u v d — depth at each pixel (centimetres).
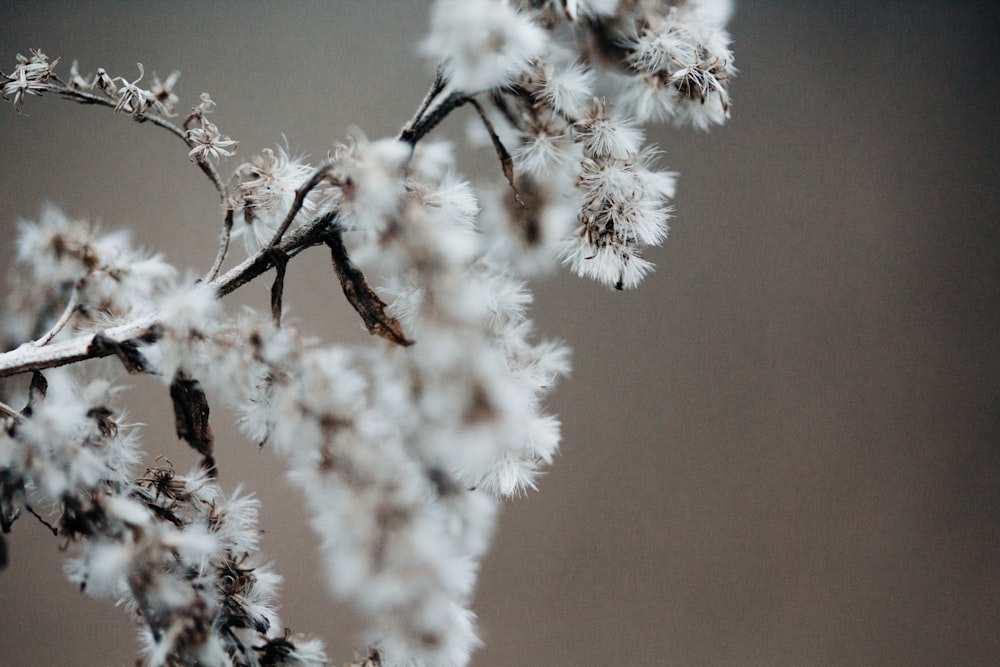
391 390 22
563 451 36
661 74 22
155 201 34
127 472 21
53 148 33
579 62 22
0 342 23
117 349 21
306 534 34
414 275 21
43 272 23
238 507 22
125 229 33
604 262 22
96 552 20
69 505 21
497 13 21
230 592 22
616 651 36
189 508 22
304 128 34
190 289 21
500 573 36
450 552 21
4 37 32
